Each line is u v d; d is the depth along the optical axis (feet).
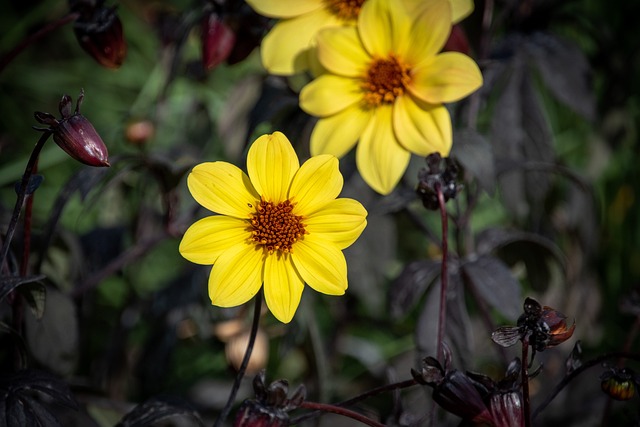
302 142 2.78
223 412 2.36
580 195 3.23
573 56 2.91
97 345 3.39
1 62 2.57
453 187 2.41
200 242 2.29
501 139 2.94
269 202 2.33
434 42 2.53
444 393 2.24
